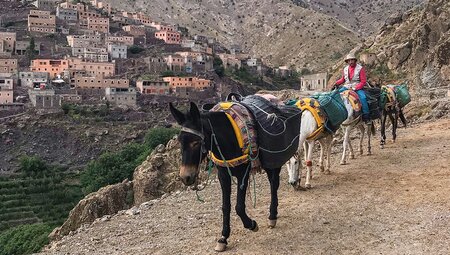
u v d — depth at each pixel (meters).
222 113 7.82
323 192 11.70
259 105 8.57
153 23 193.88
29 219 61.94
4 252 29.69
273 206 9.19
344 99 14.16
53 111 108.94
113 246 9.50
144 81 126.62
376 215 9.66
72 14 168.62
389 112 17.66
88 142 101.81
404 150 16.53
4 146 97.75
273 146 8.34
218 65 160.88
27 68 132.12
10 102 110.31
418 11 67.88
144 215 11.67
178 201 12.64
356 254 7.82
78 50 146.38
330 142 13.79
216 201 12.05
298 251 8.05
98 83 122.25
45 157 96.06
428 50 55.19
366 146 18.27
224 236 8.28
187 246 8.74
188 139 7.41
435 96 35.62
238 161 7.86
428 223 8.97
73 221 22.17
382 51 62.78
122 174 63.56
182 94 128.88
